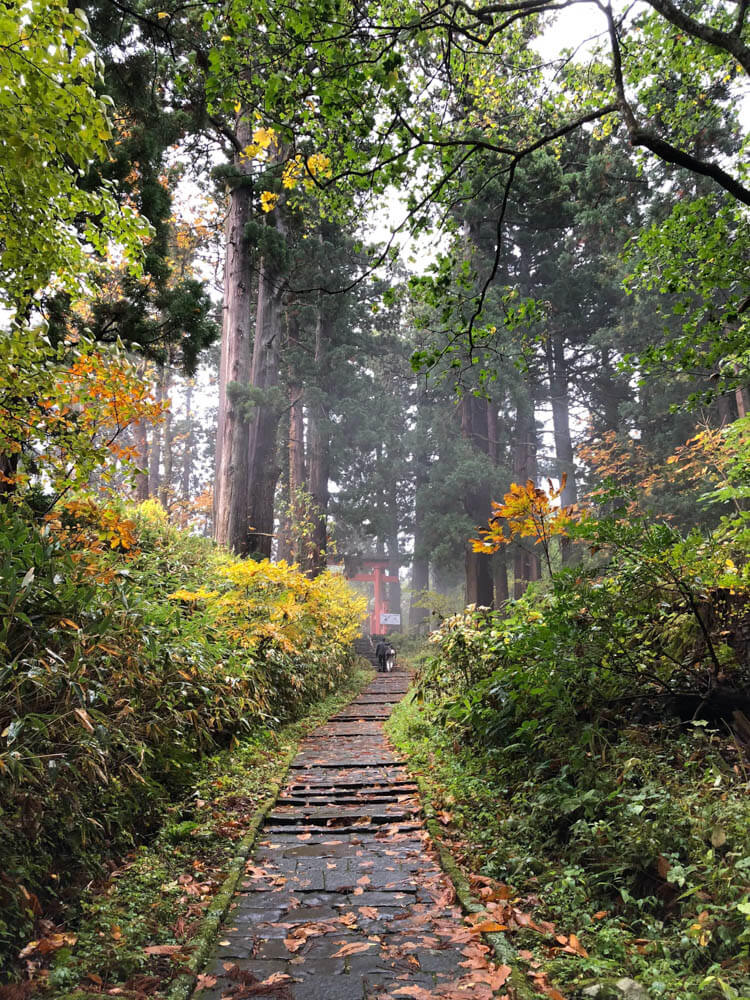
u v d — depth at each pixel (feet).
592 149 52.13
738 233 16.72
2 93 9.30
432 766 19.34
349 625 51.80
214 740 20.22
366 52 13.87
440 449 72.33
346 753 23.58
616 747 13.29
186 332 22.63
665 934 8.84
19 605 10.59
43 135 9.83
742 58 12.86
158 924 9.75
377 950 9.19
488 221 65.31
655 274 18.33
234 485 43.16
